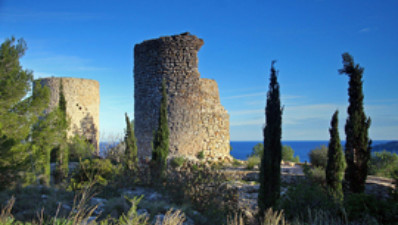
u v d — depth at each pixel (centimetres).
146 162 1536
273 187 964
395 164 1959
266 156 988
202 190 1105
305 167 1423
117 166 1506
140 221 662
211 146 2373
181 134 2112
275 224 802
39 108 1608
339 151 1234
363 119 1209
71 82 2967
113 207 785
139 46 2234
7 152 1226
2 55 1477
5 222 529
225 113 2530
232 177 1598
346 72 1249
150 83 2162
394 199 985
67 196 913
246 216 1007
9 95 1450
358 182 1187
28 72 1588
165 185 1228
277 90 1012
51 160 2325
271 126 997
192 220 868
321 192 1032
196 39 2214
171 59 2145
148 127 2133
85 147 2552
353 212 882
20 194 866
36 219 638
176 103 2120
